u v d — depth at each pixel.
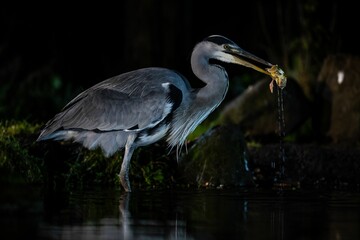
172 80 13.62
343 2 23.69
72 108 13.61
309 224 9.81
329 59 19.53
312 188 14.14
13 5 26.19
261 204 11.64
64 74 26.08
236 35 27.33
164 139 14.88
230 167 14.66
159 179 14.64
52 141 14.74
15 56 25.83
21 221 9.67
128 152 13.52
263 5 26.31
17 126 15.98
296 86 19.05
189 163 14.79
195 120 13.91
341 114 18.88
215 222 9.93
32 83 24.05
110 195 12.67
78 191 13.21
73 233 9.03
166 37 24.67
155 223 9.81
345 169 15.95
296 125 18.95
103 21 27.25
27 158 13.84
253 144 17.14
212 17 27.64
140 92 13.48
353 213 10.70
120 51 27.14
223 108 21.19
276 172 15.86
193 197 12.48
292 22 23.81
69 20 26.78
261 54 26.44
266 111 18.81
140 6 24.48
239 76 24.77
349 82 18.98
